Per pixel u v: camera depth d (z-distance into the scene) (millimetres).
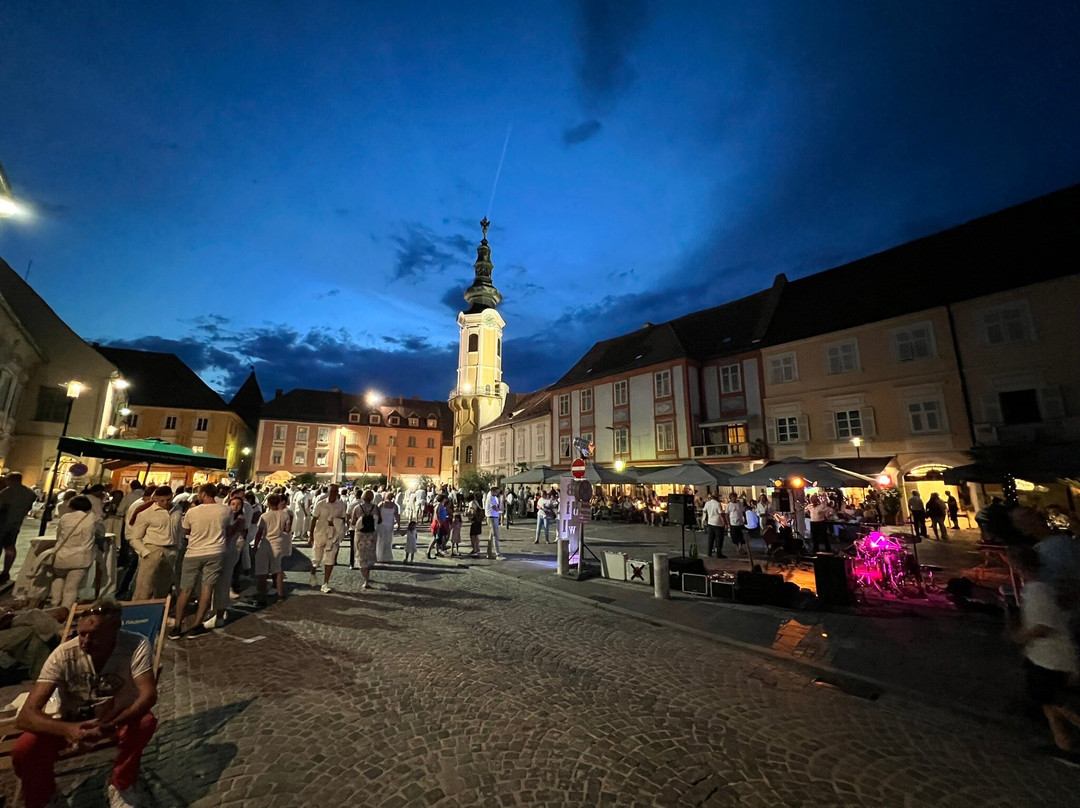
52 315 26312
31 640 4281
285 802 3154
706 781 3512
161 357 52250
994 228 23062
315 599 8539
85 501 6789
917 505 17469
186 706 4477
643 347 36031
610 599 8961
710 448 28875
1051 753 3906
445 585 10125
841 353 24766
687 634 7078
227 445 51344
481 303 58656
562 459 39000
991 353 20328
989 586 9219
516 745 3945
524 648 6297
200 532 6586
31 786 2650
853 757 3863
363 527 9594
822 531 12617
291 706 4516
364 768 3566
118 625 2939
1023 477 10750
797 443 25812
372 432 65938
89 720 2730
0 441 22875
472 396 54688
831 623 7453
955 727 4359
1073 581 4035
